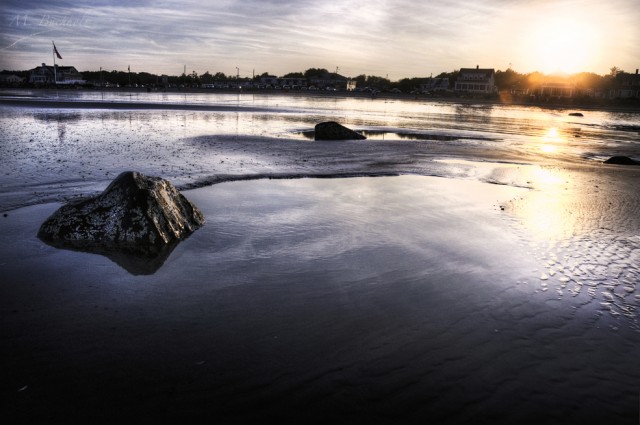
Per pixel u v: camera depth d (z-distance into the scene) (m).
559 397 3.74
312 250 6.98
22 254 6.39
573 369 4.15
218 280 5.84
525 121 45.25
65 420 3.26
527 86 141.88
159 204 7.29
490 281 6.05
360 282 5.88
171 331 4.55
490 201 10.50
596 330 4.89
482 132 30.31
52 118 28.92
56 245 6.77
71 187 10.11
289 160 15.04
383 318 4.96
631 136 32.91
